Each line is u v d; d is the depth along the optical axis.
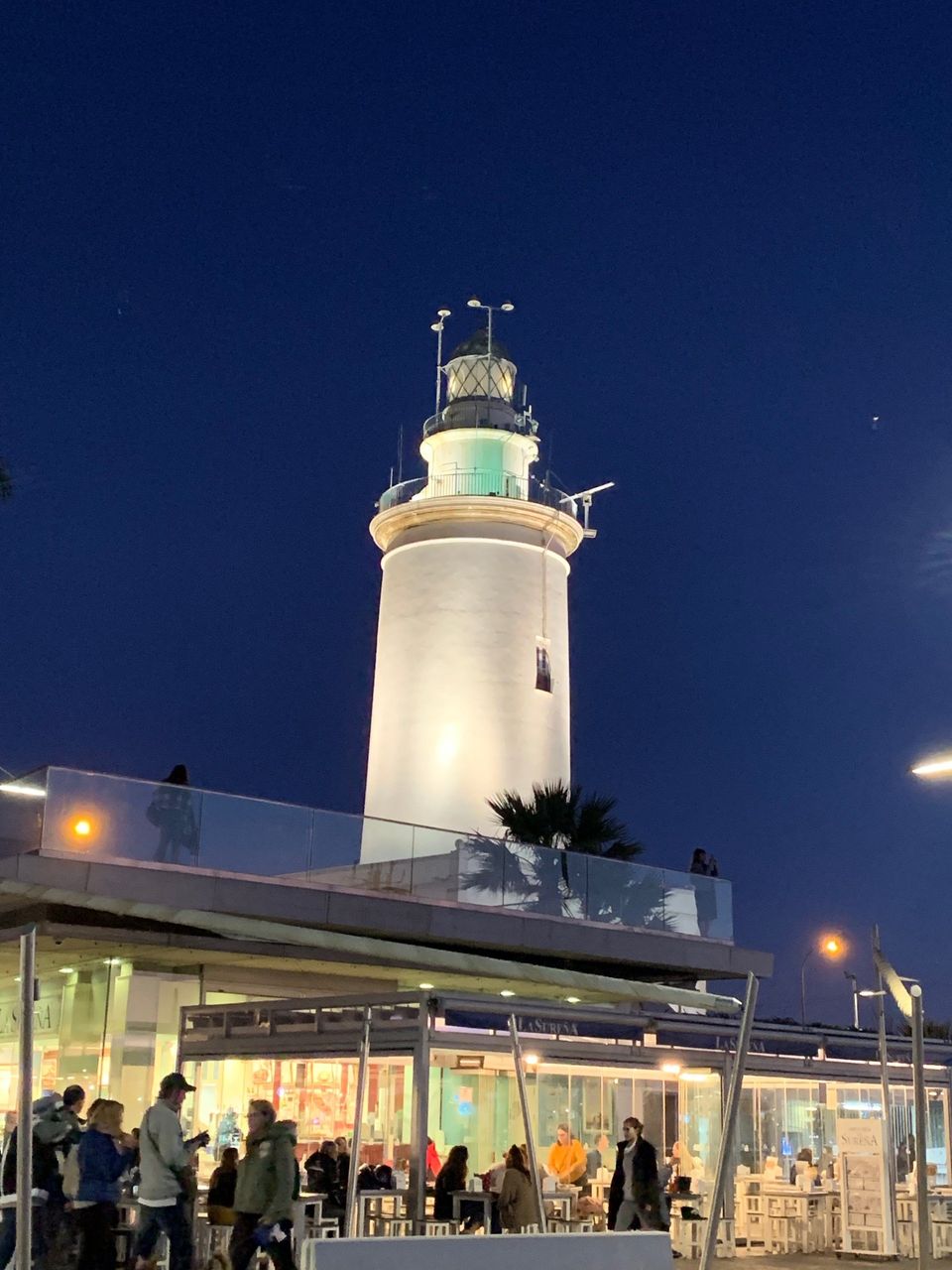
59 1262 11.80
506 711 34.75
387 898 22.38
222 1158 14.48
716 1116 20.34
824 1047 19.94
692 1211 17.80
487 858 24.31
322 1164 16.27
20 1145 7.43
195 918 9.25
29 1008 7.57
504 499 35.84
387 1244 8.81
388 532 37.81
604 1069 19.25
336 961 21.66
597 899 25.66
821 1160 20.92
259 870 21.20
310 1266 8.58
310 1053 16.03
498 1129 19.14
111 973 21.14
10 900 18.89
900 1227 19.16
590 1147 19.70
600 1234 9.72
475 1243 9.13
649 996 10.71
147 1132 11.71
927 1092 21.61
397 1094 18.84
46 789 19.27
